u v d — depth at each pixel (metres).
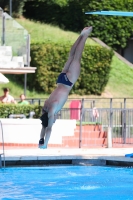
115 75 95.00
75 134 59.53
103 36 100.62
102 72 88.75
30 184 38.72
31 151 52.09
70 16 102.75
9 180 40.28
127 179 41.16
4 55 66.88
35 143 57.09
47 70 86.19
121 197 34.62
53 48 86.25
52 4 103.69
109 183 39.44
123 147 59.66
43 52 85.75
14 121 56.78
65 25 103.31
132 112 62.28
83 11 101.44
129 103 87.00
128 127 61.72
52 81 86.31
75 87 87.56
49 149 54.72
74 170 45.28
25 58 68.00
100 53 88.62
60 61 86.44
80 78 87.56
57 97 31.25
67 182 39.69
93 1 100.94
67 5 103.31
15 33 67.69
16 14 103.12
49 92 86.56
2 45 67.19
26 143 56.97
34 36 96.31
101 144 60.19
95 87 88.62
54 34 98.12
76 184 38.97
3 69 66.00
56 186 38.09
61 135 58.12
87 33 31.61
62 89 31.52
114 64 97.44
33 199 33.59
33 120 57.00
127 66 98.50
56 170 45.16
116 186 38.38
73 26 102.94
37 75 85.75
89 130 60.47
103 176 42.47
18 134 56.84
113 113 63.03
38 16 104.81
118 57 100.31
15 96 83.75
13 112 60.22
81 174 43.34
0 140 57.03
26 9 105.50
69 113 62.91
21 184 38.66
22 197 34.19
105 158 47.88
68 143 58.91
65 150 53.75
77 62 31.62
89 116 62.66
